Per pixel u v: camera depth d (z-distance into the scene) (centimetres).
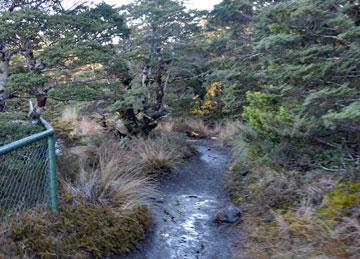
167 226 502
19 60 579
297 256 357
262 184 540
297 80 446
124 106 772
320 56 450
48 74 551
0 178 346
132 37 903
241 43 944
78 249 382
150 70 932
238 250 431
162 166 755
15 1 526
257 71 585
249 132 559
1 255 326
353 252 333
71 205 437
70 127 857
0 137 461
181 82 1014
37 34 492
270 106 495
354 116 330
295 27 463
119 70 629
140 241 445
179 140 945
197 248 447
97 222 423
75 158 567
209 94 1289
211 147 1089
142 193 550
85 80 586
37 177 386
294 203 462
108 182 508
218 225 512
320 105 409
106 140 776
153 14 890
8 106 593
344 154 460
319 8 433
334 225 376
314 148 495
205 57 1002
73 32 514
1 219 350
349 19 406
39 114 544
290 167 531
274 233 423
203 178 753
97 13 611
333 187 435
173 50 954
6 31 464
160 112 920
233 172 714
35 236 363
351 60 408
